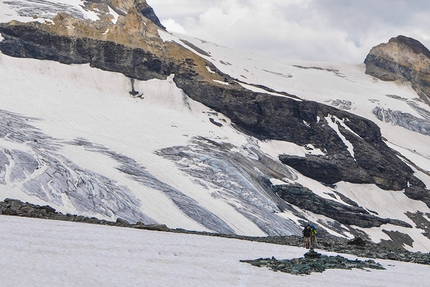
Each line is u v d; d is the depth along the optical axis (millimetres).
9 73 146750
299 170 160250
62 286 25094
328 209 140625
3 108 123750
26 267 27859
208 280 29422
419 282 34875
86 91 155375
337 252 48125
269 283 30172
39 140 108312
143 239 42125
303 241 59500
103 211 86688
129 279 27625
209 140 144625
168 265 32469
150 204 96062
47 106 136500
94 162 105188
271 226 109312
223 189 118062
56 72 157250
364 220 145500
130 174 106250
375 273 36625
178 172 118062
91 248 35031
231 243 47469
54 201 83125
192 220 96625
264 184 133125
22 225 41750
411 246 147125
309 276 33312
